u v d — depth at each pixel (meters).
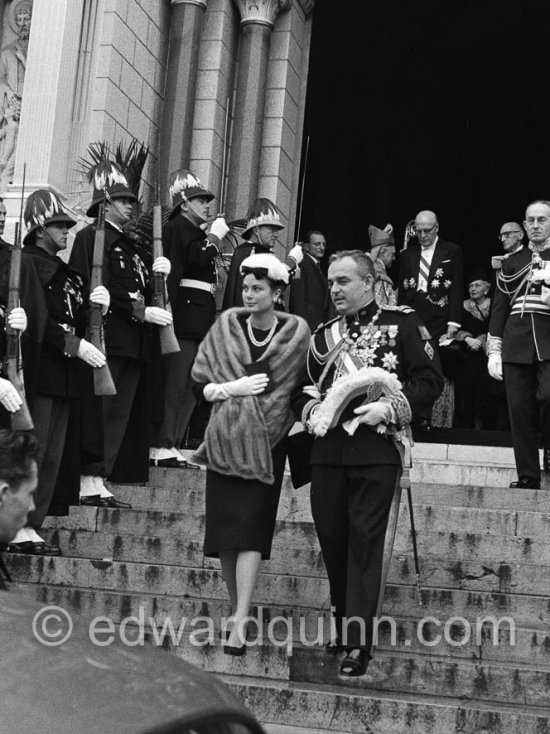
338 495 7.70
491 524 9.91
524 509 10.94
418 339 7.87
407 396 7.66
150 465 12.72
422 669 7.46
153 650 2.82
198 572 8.98
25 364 10.06
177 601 8.48
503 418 15.86
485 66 25.89
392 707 7.02
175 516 10.22
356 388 7.60
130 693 2.46
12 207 14.49
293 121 19.45
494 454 14.17
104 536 9.85
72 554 9.91
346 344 7.94
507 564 8.95
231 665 7.75
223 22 18.05
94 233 11.56
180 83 17.27
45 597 8.70
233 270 13.66
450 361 15.55
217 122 17.94
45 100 14.77
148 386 11.85
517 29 25.77
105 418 11.50
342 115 23.58
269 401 8.02
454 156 26.03
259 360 8.12
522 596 8.35
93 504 11.16
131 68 16.25
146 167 16.92
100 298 10.71
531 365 11.28
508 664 7.77
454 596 8.42
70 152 15.16
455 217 26.08
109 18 15.64
